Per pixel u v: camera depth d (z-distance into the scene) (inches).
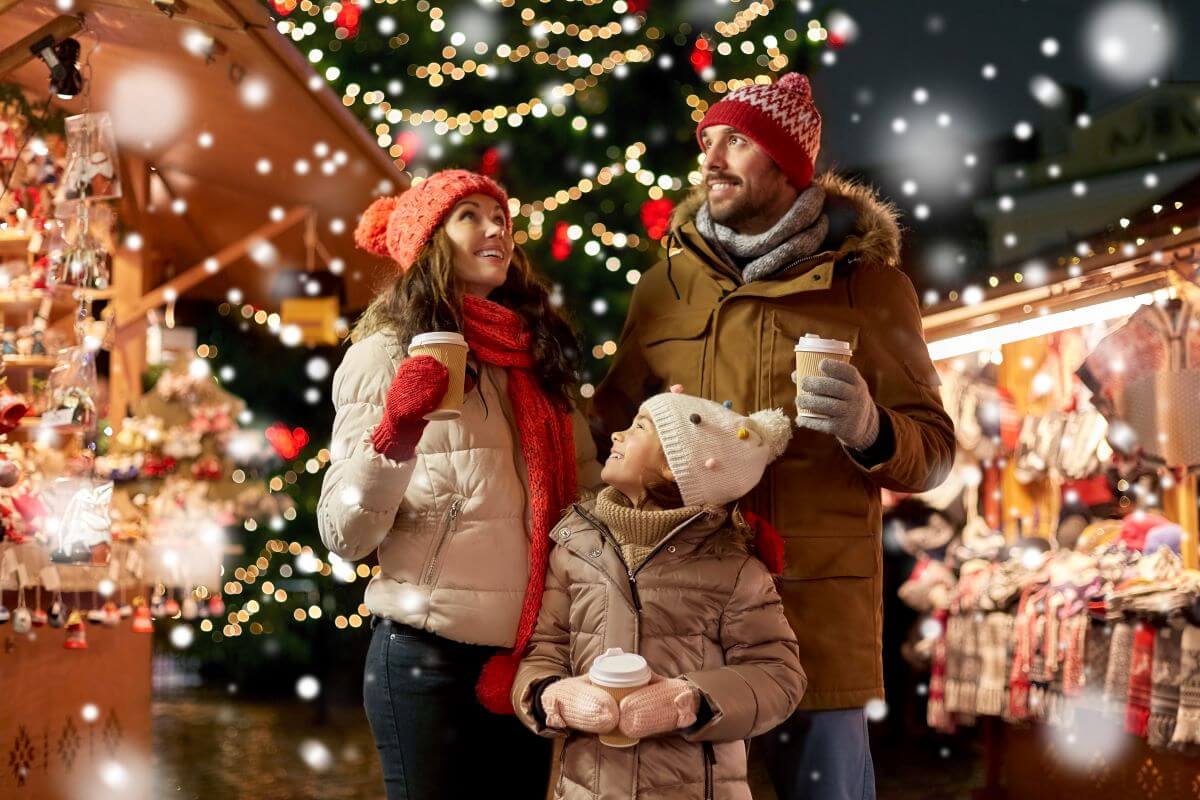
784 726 124.2
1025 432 239.6
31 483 169.2
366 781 245.3
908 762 273.0
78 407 159.5
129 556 187.9
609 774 106.2
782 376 125.0
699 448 110.1
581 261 380.8
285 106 184.2
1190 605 182.9
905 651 253.4
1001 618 224.2
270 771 253.9
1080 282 209.3
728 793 108.7
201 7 146.6
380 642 116.6
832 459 124.5
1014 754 225.3
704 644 109.0
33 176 190.1
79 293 162.4
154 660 410.0
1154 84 330.0
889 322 127.7
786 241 127.0
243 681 375.9
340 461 113.7
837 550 123.3
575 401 130.3
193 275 239.6
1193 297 197.9
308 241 251.6
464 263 120.2
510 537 115.6
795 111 127.6
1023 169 358.6
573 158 393.7
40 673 175.6
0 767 163.3
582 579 111.8
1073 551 221.5
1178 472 208.1
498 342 119.2
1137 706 189.5
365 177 220.7
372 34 374.3
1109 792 202.4
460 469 115.0
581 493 124.3
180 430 201.8
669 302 133.9
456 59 385.1
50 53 149.8
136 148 225.3
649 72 418.6
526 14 371.2
